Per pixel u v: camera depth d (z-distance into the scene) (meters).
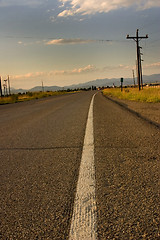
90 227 1.41
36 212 1.64
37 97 39.34
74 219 1.52
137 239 1.28
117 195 1.85
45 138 4.36
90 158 2.94
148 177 2.22
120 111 8.80
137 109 9.22
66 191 1.97
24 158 3.10
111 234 1.33
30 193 1.98
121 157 2.94
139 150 3.25
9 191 2.04
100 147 3.50
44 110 11.15
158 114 7.24
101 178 2.24
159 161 2.72
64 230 1.40
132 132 4.61
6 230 1.44
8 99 32.25
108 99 19.09
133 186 2.02
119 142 3.78
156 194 1.84
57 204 1.75
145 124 5.53
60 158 3.01
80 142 3.89
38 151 3.43
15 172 2.55
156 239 1.28
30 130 5.35
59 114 8.74
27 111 11.30
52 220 1.52
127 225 1.42
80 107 11.66
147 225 1.41
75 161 2.85
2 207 1.75
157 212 1.56
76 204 1.73
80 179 2.24
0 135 4.91
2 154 3.36
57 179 2.27
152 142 3.71
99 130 4.93
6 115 9.88
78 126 5.58
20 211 1.68
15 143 4.04
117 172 2.40
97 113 8.41
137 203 1.70
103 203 1.72
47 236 1.35
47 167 2.67
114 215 1.54
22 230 1.43
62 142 3.95
